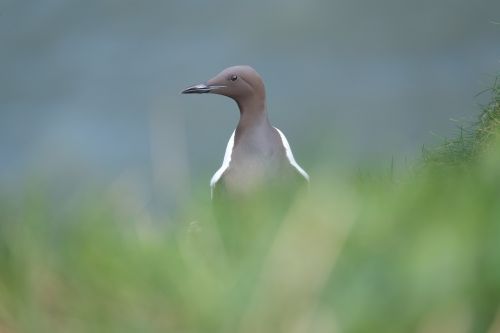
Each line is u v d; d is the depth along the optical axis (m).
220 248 4.42
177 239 4.52
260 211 4.58
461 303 3.55
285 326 3.72
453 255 3.57
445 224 3.67
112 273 4.09
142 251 4.23
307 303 3.73
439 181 4.19
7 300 4.11
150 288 4.11
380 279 3.66
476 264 3.57
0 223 4.29
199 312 3.93
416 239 3.68
